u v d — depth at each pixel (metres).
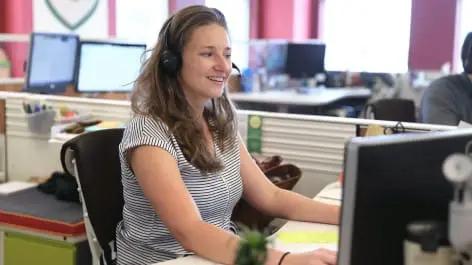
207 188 1.52
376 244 0.83
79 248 2.00
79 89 3.19
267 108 4.84
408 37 6.73
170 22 1.55
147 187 1.41
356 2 7.00
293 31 7.30
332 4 7.18
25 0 4.84
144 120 1.49
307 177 2.14
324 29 7.27
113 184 1.65
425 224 0.84
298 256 1.19
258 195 1.69
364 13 6.96
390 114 3.34
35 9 4.93
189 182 1.50
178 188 1.39
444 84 2.71
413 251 0.83
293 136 2.14
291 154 2.15
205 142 1.55
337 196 1.85
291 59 5.72
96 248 1.62
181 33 1.53
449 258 0.84
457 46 6.49
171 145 1.46
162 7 6.25
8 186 2.41
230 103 1.69
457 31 6.48
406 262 0.84
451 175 0.83
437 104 2.70
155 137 1.45
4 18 4.75
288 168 2.06
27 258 2.08
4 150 2.65
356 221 0.81
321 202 1.66
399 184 0.83
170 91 1.53
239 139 1.71
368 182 0.81
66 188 2.20
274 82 5.69
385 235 0.83
